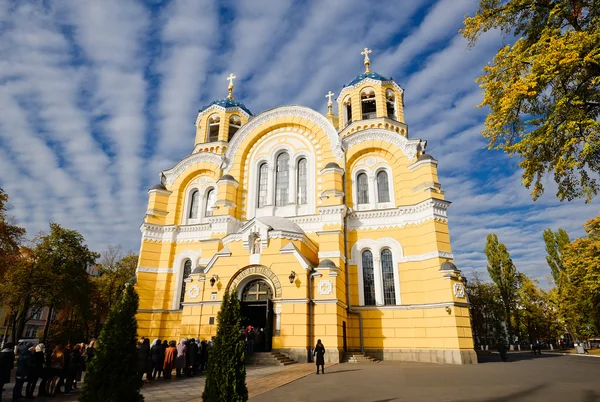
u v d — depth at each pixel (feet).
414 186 95.66
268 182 106.22
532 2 47.60
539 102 48.65
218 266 83.71
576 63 40.19
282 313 76.59
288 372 60.34
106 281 163.22
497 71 50.21
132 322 29.45
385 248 93.71
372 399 38.40
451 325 79.20
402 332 85.05
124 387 26.96
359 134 104.58
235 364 29.12
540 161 47.21
